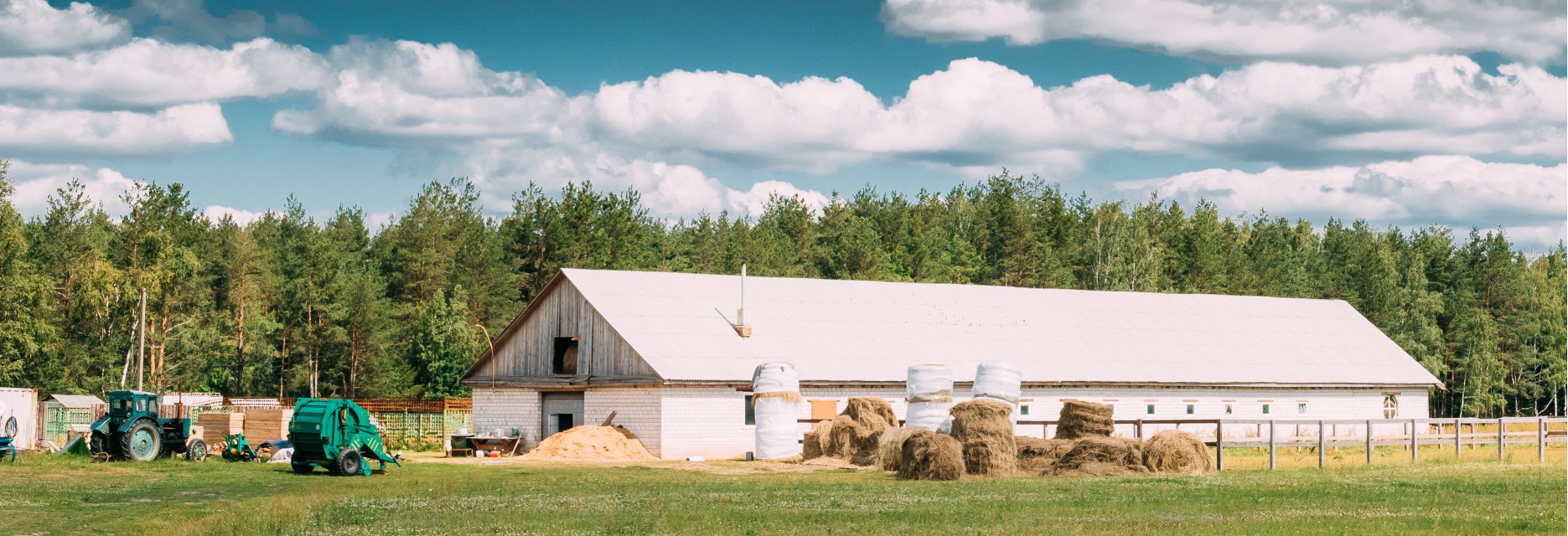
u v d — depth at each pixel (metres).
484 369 53.00
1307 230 174.50
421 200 112.06
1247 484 29.14
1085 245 120.06
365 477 32.22
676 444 43.75
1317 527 20.22
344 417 33.47
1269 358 58.22
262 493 27.14
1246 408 55.53
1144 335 57.53
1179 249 123.12
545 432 49.28
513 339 51.69
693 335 47.16
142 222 90.62
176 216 94.50
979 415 32.75
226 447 39.00
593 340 47.53
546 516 22.22
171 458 37.78
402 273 103.88
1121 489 27.97
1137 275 113.00
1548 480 29.83
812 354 48.16
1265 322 62.44
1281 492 26.89
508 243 106.25
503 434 49.78
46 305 73.06
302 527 20.67
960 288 58.06
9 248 70.00
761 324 49.53
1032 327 55.50
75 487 28.23
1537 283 125.88
